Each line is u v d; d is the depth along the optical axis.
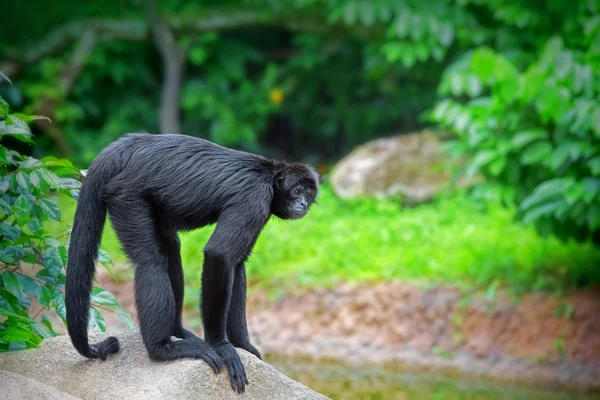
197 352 6.32
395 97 24.17
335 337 13.18
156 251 6.38
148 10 21.05
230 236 6.31
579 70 11.81
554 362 11.82
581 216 11.82
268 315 13.70
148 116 24.39
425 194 17.98
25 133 6.85
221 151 6.68
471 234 15.36
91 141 22.59
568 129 12.05
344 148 26.25
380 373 12.14
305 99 25.22
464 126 13.07
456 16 18.34
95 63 23.22
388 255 14.91
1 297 6.98
